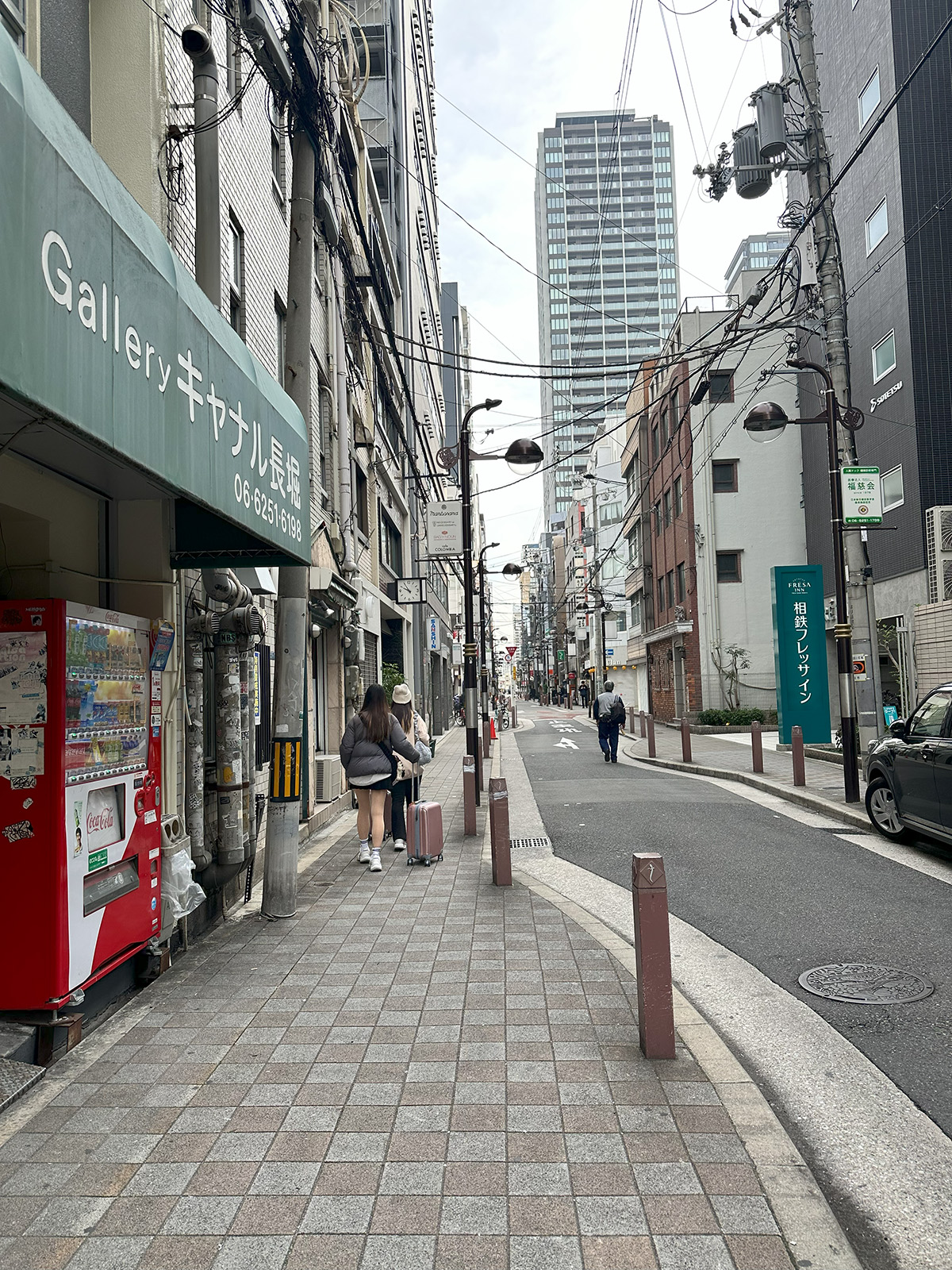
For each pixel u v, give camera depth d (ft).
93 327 10.82
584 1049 13.55
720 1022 15.26
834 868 26.91
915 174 63.41
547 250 427.74
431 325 135.03
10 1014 13.38
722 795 45.03
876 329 68.44
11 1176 10.19
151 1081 12.67
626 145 427.33
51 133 10.00
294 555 20.84
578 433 422.82
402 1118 11.44
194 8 22.57
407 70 101.14
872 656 42.75
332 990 16.47
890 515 66.64
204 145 20.15
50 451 14.52
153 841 17.02
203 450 15.01
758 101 40.11
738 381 92.84
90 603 17.38
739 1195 9.61
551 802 43.80
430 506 51.01
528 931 20.30
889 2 64.28
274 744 22.13
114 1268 8.55
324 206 36.24
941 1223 9.46
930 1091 12.50
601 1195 9.64
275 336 32.12
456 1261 8.58
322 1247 8.83
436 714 131.75
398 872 27.30
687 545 95.55
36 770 13.56
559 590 311.27
